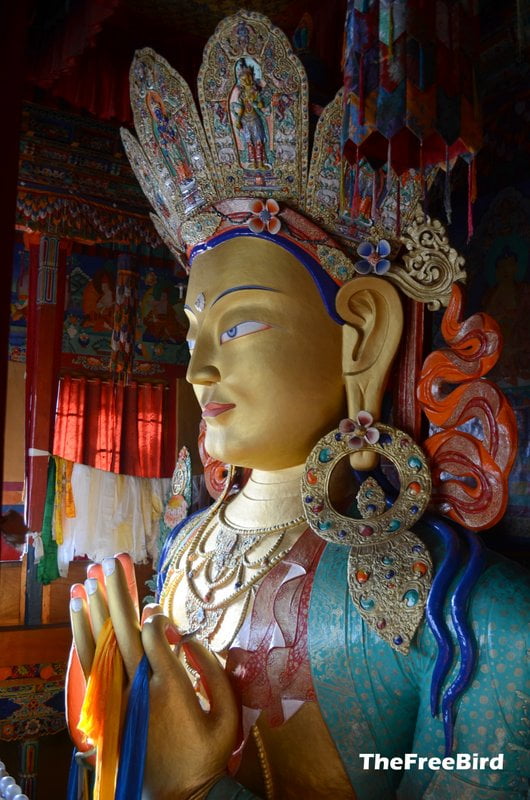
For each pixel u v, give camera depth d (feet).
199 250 10.93
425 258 10.01
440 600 8.41
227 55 10.46
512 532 25.40
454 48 9.48
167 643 9.04
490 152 26.78
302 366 9.92
